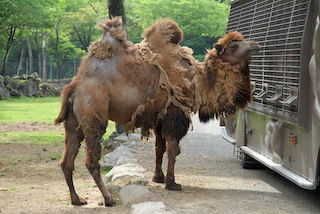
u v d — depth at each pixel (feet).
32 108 87.04
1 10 104.22
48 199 22.98
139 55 22.16
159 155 24.80
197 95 22.90
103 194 21.21
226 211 18.54
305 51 19.30
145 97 22.03
